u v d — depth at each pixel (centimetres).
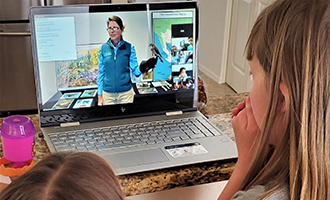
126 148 92
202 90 120
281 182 56
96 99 106
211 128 104
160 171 86
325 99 50
